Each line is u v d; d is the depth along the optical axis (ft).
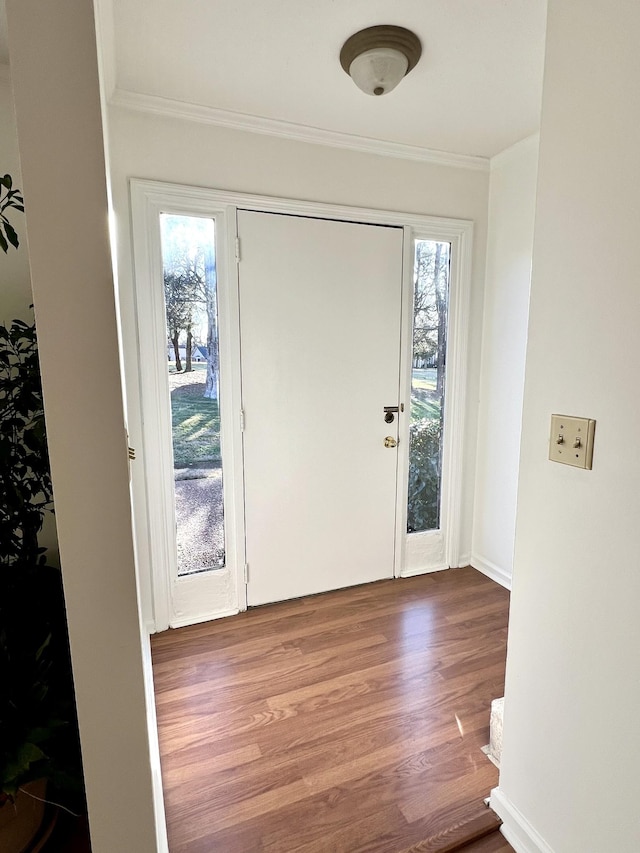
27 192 2.25
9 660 3.94
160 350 6.95
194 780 4.84
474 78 5.92
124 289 6.57
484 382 9.15
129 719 2.85
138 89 6.15
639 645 3.13
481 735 5.42
